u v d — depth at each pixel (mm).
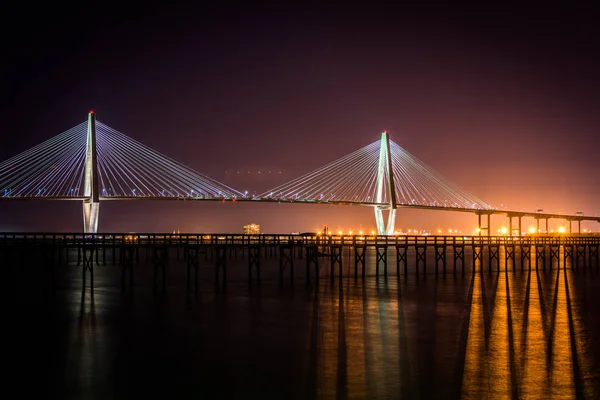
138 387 20562
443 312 34844
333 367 22656
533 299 40781
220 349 25641
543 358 23781
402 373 21781
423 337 27766
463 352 24797
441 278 55562
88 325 30891
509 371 21984
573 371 21984
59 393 20000
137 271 61312
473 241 58562
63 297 40719
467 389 19984
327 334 28531
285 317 33031
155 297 40688
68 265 67188
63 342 27016
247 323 31375
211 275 57781
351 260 90250
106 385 20797
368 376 21484
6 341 27234
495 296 42188
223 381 21109
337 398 19281
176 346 26203
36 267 63938
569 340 27156
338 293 43000
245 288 45938
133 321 31953
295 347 25891
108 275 56781
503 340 27094
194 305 37219
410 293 43219
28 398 19562
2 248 42812
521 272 62938
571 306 37688
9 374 22047
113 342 27047
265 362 23469
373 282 51094
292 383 20797
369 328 29953
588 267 71500
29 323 31422
